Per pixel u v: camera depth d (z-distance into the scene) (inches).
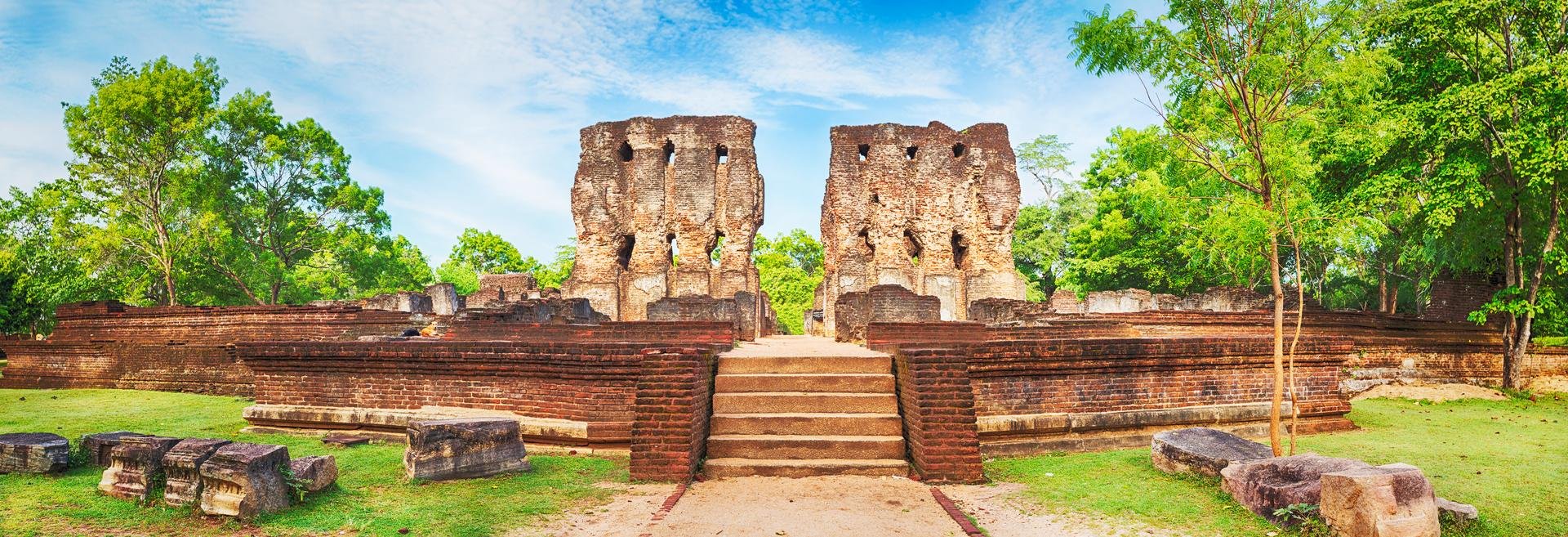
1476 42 642.8
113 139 1368.1
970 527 249.1
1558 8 609.9
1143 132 359.3
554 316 713.0
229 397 645.9
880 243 1302.9
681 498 291.4
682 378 328.5
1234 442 319.3
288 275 1614.2
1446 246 790.5
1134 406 402.6
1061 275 1861.5
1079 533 244.4
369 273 1801.2
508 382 404.2
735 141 1295.5
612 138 1318.9
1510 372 699.4
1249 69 318.7
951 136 1336.1
